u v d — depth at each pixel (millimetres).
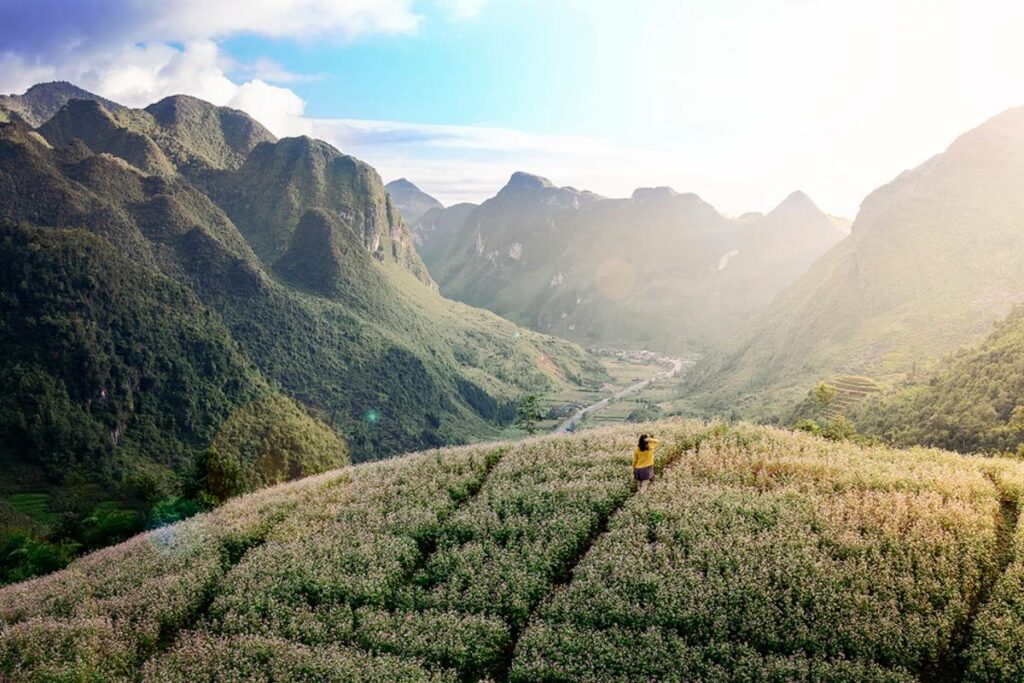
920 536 23047
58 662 23781
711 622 20906
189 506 59750
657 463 33344
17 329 163500
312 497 38469
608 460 34938
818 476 29312
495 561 26547
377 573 27016
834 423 70250
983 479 28250
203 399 180125
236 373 195250
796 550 23047
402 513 32344
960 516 24109
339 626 24031
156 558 33469
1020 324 121688
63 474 144000
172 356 183375
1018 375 98250
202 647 23672
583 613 22359
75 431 152625
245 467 155000
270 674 21641
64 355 162250
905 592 20562
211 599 28125
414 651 22141
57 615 28266
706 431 38469
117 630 25672
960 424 97375
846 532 23500
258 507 38875
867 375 183750
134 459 156375
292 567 28469
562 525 27953
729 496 27828
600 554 25406
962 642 19156
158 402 172625
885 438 110500
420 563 28281
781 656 19031
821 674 18188
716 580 22375
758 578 22094
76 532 57094
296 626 24328
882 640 18953
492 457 39688
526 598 24031
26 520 97750
